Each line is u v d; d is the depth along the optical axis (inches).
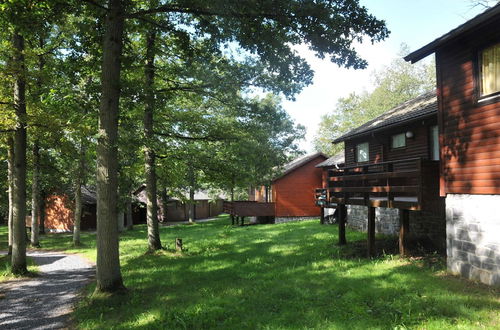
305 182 1124.5
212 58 410.9
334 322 210.7
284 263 403.9
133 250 587.2
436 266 335.6
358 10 287.3
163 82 512.4
